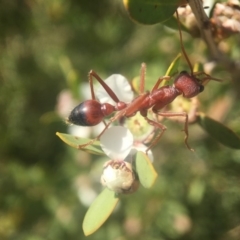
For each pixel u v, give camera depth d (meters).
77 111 0.09
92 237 0.16
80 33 0.19
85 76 0.18
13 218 0.17
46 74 0.19
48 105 0.19
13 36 0.19
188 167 0.15
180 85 0.09
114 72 0.18
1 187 0.17
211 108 0.14
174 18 0.09
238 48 0.13
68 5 0.18
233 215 0.15
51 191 0.17
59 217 0.17
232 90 0.13
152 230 0.16
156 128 0.09
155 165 0.16
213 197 0.15
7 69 0.19
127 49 0.18
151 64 0.16
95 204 0.08
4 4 0.18
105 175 0.08
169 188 0.16
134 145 0.09
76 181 0.17
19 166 0.18
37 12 0.18
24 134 0.19
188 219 0.16
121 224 0.16
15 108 0.19
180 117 0.09
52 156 0.19
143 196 0.16
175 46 0.16
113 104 0.09
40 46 0.19
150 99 0.09
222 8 0.09
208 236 0.16
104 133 0.08
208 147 0.15
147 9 0.07
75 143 0.08
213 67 0.10
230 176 0.15
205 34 0.09
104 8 0.18
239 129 0.10
